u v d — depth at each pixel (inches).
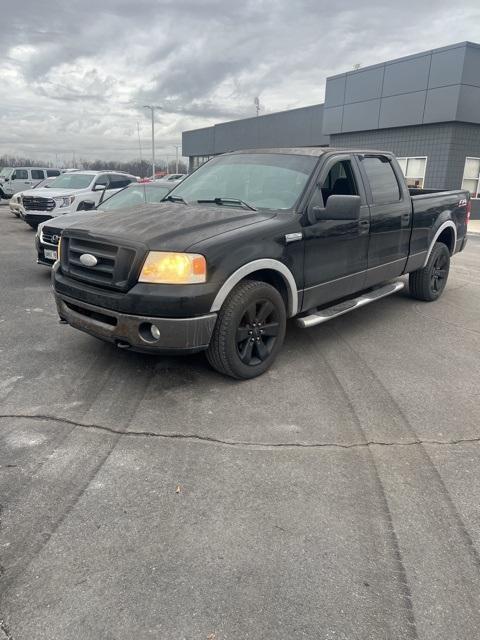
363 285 207.9
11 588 81.7
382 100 819.4
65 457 117.7
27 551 89.4
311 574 86.3
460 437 131.8
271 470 115.3
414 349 194.7
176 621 76.7
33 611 77.8
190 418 137.2
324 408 145.2
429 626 77.2
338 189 196.4
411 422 138.8
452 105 717.3
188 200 191.5
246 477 112.6
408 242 231.5
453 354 190.4
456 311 251.4
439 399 152.9
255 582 84.2
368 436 131.0
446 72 716.7
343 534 96.0
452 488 110.7
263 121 1346.0
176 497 105.1
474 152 764.6
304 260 170.7
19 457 117.0
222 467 116.0
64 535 93.5
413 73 762.2
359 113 867.4
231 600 80.6
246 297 150.0
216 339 148.7
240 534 95.1
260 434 130.5
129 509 101.0
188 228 149.0
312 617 78.0
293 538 94.5
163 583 83.5
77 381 157.8
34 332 204.1
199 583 83.7
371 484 111.4
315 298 181.5
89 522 97.0
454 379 167.6
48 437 125.8
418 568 88.4
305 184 176.1
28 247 448.1
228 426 133.9
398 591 83.4
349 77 872.9
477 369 176.6
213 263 140.5
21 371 164.4
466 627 77.2
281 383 160.6
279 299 163.0
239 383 159.3
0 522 96.2
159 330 138.9
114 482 109.3
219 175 199.3
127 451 121.0
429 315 242.7
